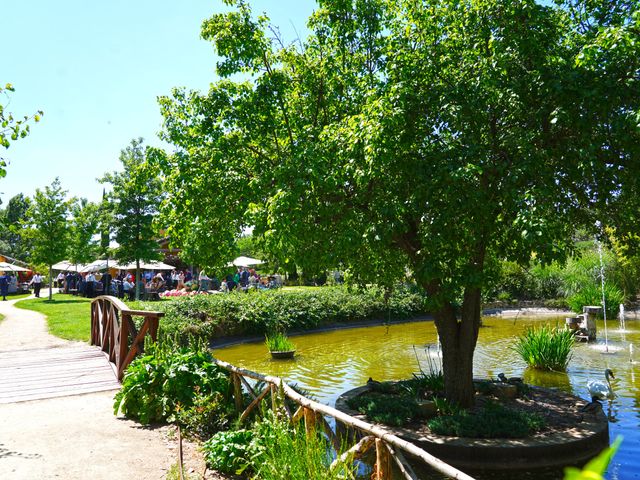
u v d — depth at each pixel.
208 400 6.51
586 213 8.05
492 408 8.27
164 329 15.84
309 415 5.07
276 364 14.28
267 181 7.97
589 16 7.92
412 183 7.48
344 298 24.11
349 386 11.49
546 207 6.37
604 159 7.12
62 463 5.21
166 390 6.69
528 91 7.32
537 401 8.96
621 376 11.62
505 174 7.05
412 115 7.36
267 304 20.73
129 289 28.28
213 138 9.00
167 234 9.63
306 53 9.70
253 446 5.04
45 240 27.75
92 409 7.27
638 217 7.65
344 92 9.42
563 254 6.16
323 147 7.70
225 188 8.48
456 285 7.45
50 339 14.02
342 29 9.03
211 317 18.47
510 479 6.49
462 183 6.87
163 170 9.04
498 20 7.25
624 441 7.49
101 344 11.82
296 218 7.18
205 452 5.44
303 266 8.29
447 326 8.79
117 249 26.92
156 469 5.07
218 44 8.66
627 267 24.55
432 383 9.58
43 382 8.88
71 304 24.25
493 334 18.95
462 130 7.49
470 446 6.71
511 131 7.35
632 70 6.59
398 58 7.77
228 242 8.89
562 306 26.22
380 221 7.29
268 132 9.21
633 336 17.52
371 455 6.25
